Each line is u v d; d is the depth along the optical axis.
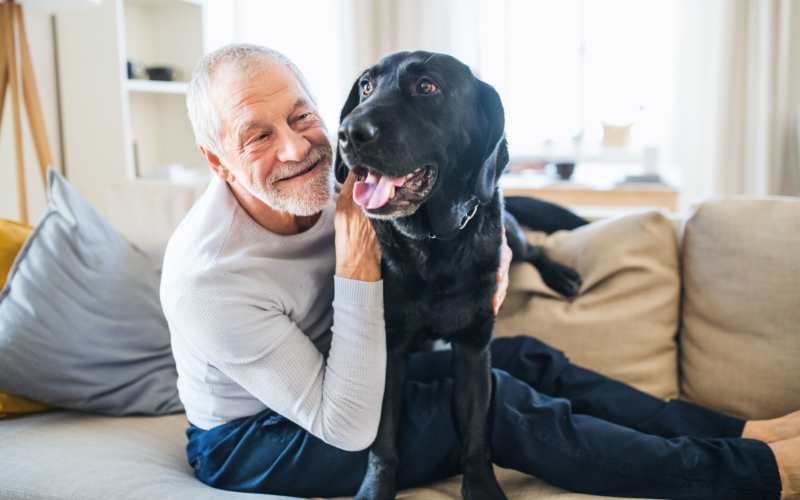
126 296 1.61
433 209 1.19
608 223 1.76
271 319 1.21
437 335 1.31
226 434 1.33
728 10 3.51
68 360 1.51
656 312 1.66
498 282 1.30
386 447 1.24
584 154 3.97
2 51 2.29
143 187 1.95
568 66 3.93
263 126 1.19
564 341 1.67
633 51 3.83
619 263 1.68
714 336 1.58
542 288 1.72
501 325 1.73
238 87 1.20
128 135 3.04
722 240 1.60
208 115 1.23
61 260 1.56
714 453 1.26
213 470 1.32
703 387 1.58
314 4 4.12
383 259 1.23
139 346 1.61
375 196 1.08
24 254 1.57
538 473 1.31
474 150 1.24
